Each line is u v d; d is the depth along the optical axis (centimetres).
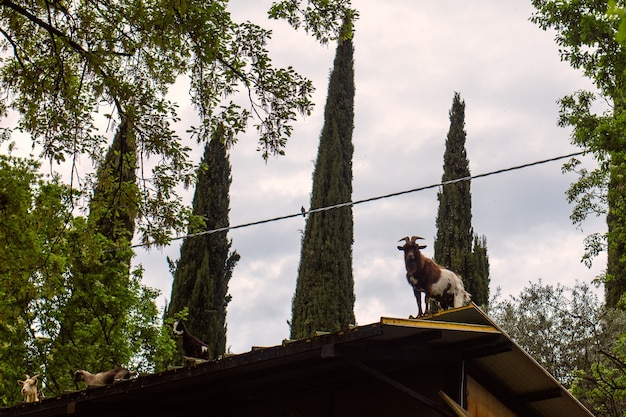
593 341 2614
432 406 830
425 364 899
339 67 3881
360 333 756
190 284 3291
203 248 3369
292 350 786
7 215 1050
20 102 1025
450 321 884
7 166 1130
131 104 995
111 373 1134
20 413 969
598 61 1495
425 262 960
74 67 1029
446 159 3666
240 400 1003
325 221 3434
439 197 3616
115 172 1062
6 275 1102
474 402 935
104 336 2133
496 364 946
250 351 805
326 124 3725
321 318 3198
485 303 3291
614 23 1400
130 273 2289
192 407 1002
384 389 921
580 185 1856
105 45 997
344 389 954
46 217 1084
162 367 2481
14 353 2034
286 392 981
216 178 3491
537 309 2877
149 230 1042
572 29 1551
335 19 1003
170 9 961
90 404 948
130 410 974
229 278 3438
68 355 2084
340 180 3575
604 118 1592
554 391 1027
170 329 2441
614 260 2833
